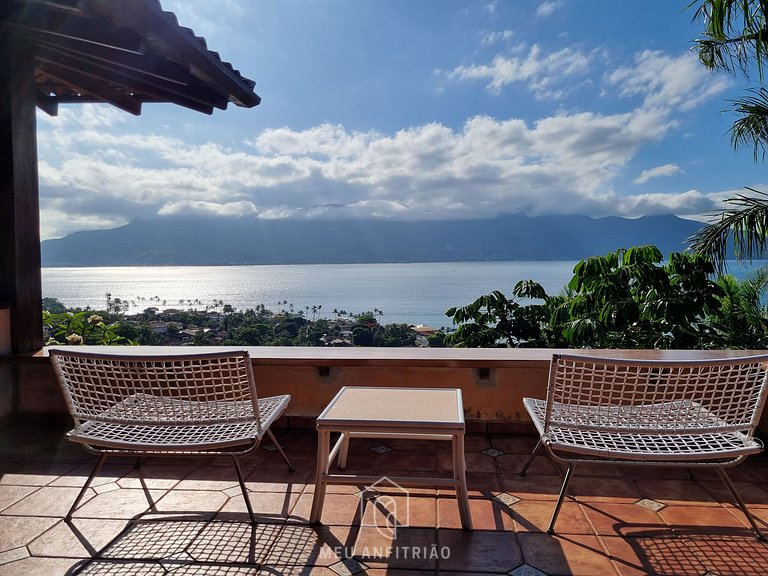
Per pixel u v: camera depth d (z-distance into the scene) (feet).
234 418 6.51
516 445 9.39
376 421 5.95
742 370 5.87
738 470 8.14
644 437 6.38
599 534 6.15
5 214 10.37
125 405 6.66
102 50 8.41
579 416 6.29
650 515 6.63
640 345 16.67
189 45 7.98
